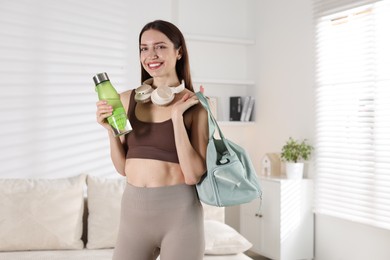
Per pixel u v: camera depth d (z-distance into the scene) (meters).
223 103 4.62
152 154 1.55
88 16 3.79
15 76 3.57
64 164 3.70
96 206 3.14
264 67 4.46
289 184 3.74
